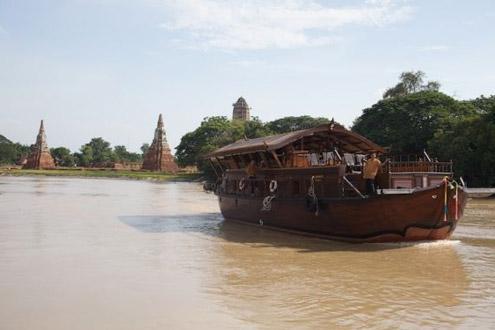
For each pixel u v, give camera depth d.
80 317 8.36
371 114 66.94
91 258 13.74
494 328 7.95
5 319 8.20
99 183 78.88
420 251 15.38
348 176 17.31
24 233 18.47
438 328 7.94
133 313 8.62
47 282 10.81
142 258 13.90
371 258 14.19
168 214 28.23
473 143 47.16
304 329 7.85
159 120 130.50
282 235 19.45
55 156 158.00
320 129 18.89
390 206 15.64
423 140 59.00
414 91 70.94
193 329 7.81
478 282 11.18
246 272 12.17
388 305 9.26
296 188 19.56
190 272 12.10
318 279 11.44
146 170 126.50
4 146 164.38
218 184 29.16
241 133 89.75
